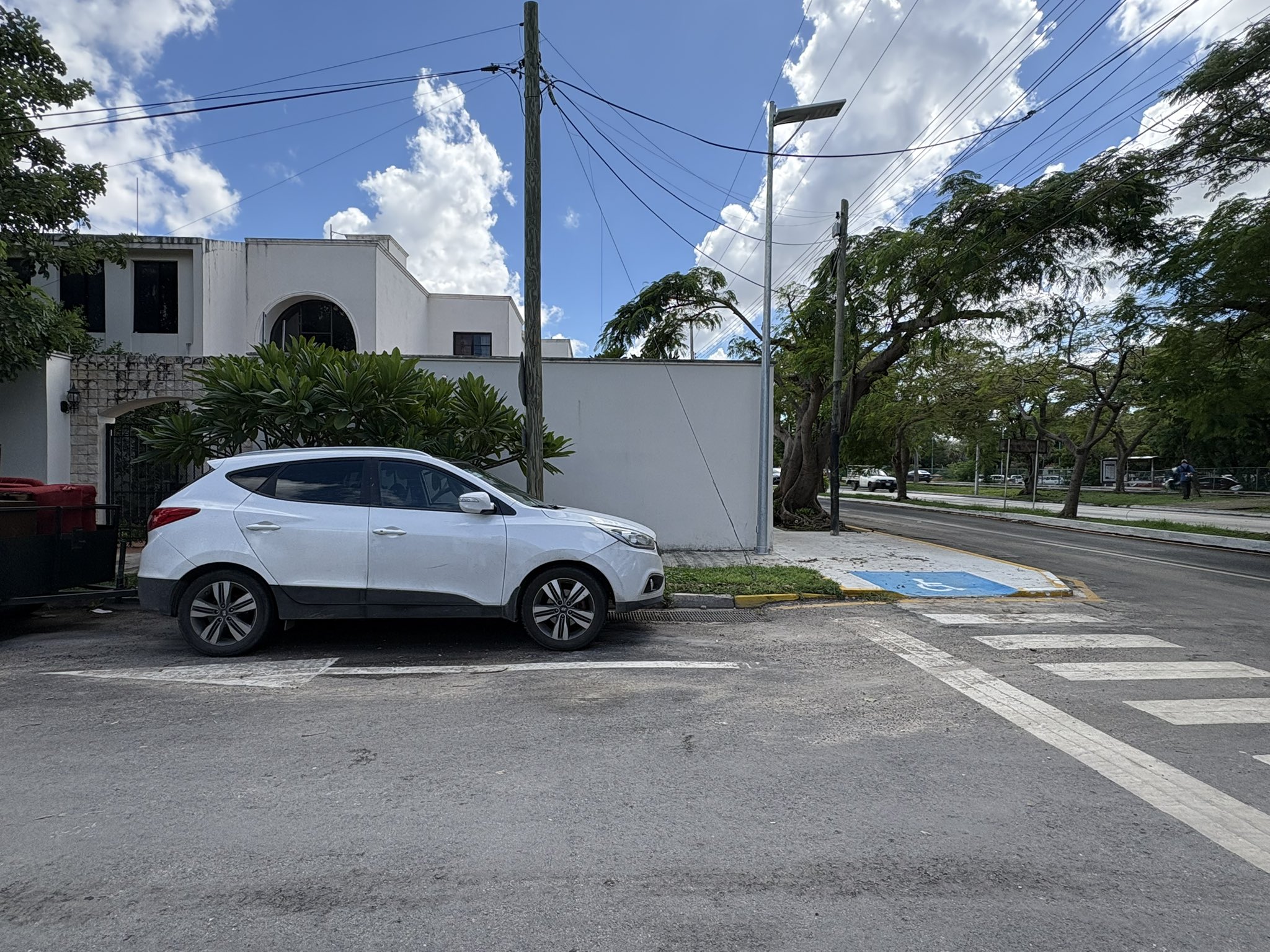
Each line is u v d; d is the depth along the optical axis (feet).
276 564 19.77
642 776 12.55
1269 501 106.93
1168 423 110.52
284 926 8.45
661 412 41.22
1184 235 48.24
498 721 15.12
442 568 20.17
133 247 53.06
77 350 42.19
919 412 100.12
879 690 17.47
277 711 15.62
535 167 30.55
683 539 41.47
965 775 12.71
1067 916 8.77
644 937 8.31
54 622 24.64
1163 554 49.42
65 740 13.92
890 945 8.20
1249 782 12.53
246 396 27.91
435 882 9.37
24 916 8.57
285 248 57.93
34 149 38.58
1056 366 83.51
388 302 61.52
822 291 57.72
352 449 21.25
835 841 10.47
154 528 20.07
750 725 15.06
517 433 32.27
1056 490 154.81
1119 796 11.96
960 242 50.08
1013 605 28.76
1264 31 36.76
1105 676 18.71
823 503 116.88
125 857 9.89
